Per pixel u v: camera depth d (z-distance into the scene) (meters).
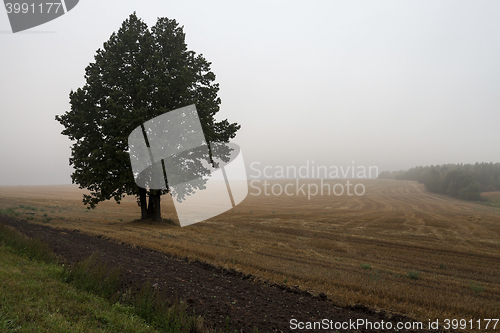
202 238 19.48
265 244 19.64
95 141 24.08
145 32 26.88
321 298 8.38
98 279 7.24
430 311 7.77
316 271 11.78
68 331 4.43
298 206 74.81
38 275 7.09
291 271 11.23
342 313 7.34
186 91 25.06
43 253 9.51
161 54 26.89
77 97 24.22
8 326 4.13
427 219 48.16
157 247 14.14
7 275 6.53
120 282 7.48
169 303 6.58
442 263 16.31
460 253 20.81
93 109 24.39
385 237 27.75
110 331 4.91
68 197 88.06
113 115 23.72
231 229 28.84
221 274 10.50
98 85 24.61
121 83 24.31
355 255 18.11
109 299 6.45
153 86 24.84
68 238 14.54
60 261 9.34
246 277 10.12
